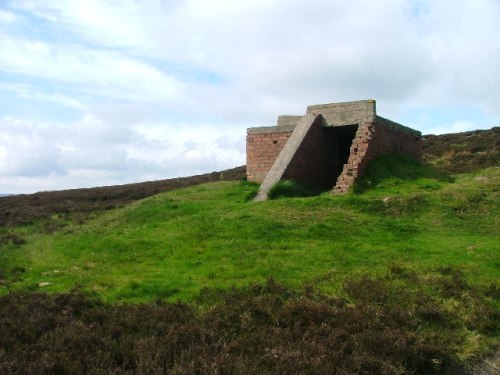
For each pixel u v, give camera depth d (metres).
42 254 15.16
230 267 11.39
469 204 16.14
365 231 13.98
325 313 8.02
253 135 24.11
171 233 14.75
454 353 7.23
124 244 14.20
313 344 6.73
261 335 7.20
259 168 23.81
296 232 13.84
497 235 14.05
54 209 27.75
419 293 9.24
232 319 7.88
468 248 12.62
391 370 6.30
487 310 8.51
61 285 11.09
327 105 22.23
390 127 22.34
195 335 7.11
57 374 6.06
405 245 12.78
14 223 23.06
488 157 38.06
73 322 7.82
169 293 9.85
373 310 8.27
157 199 21.77
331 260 11.55
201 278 10.79
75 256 14.17
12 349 6.74
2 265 13.77
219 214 16.28
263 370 5.95
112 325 7.60
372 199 16.53
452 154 42.53
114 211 23.03
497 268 11.00
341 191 19.02
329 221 14.72
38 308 8.62
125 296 9.80
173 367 6.02
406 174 20.67
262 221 14.69
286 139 23.14
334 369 6.07
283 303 8.67
